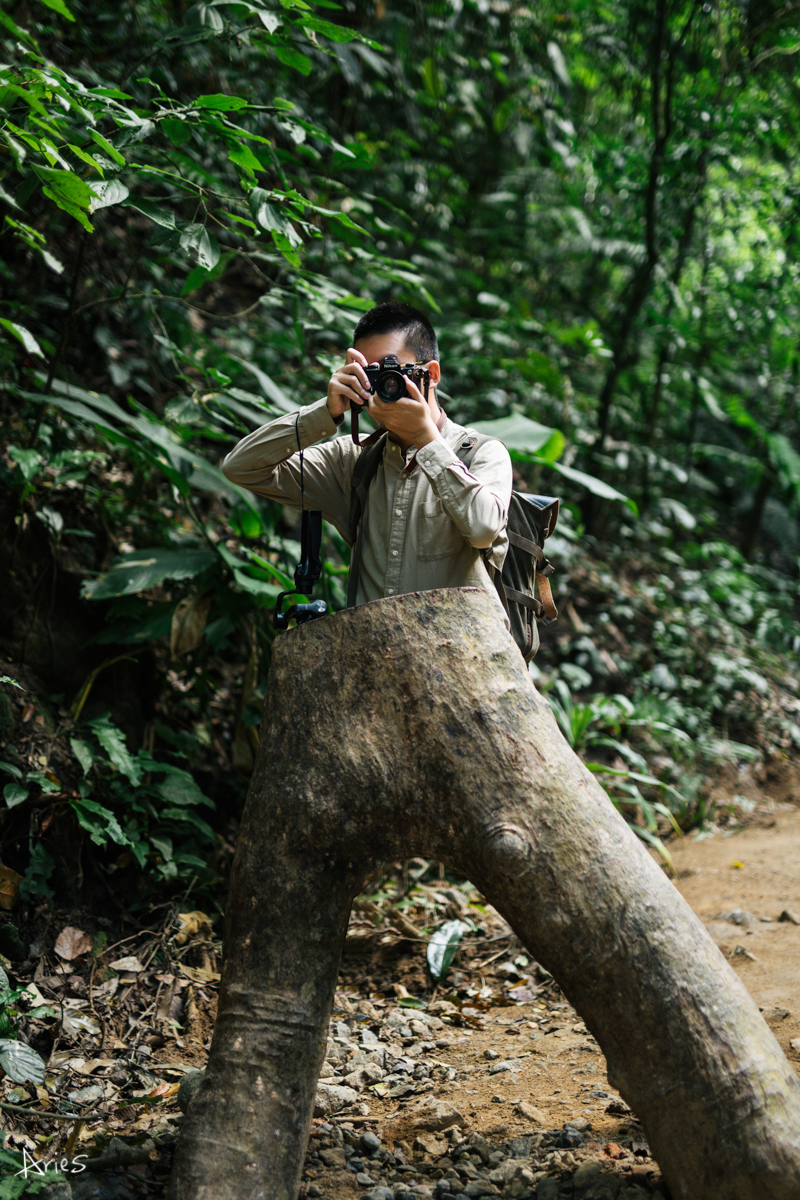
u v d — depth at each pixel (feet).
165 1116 7.38
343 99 21.13
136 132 8.54
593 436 22.99
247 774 11.92
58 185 7.48
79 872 9.84
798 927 10.75
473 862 5.88
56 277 15.16
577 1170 6.24
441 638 6.03
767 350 24.38
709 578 22.35
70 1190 6.02
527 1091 7.71
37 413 11.28
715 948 5.98
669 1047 5.57
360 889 6.15
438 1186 6.21
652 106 20.81
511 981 10.36
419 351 6.54
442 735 5.90
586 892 5.71
